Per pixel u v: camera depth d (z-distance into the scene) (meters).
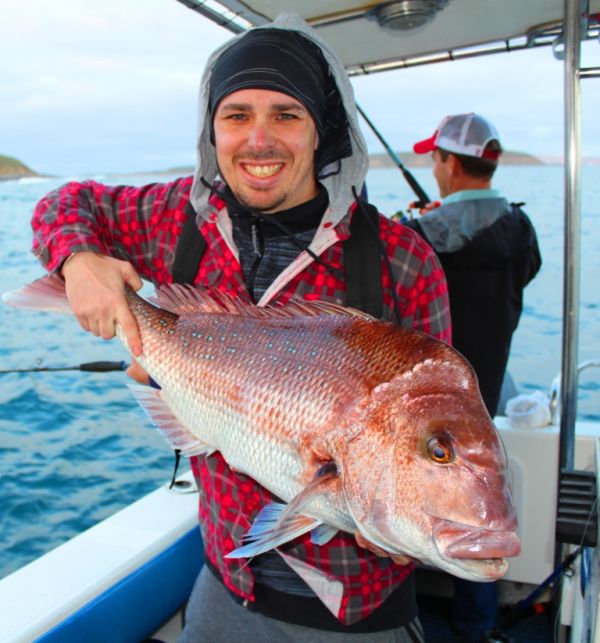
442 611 3.08
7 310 11.68
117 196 1.85
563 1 2.40
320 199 1.68
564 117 2.22
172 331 1.56
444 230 2.93
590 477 1.77
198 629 1.82
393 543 1.23
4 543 4.91
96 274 1.59
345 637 1.67
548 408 2.89
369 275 1.59
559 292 13.84
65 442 6.39
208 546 1.82
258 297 1.67
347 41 2.82
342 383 1.31
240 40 1.60
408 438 1.21
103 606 1.98
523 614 2.77
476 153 3.05
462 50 2.98
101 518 5.17
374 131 3.46
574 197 2.26
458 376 1.27
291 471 1.35
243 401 1.42
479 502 1.15
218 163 1.62
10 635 1.77
